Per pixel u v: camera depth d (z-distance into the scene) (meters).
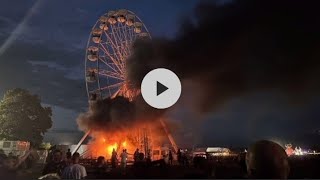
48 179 7.20
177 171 15.21
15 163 7.90
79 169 7.98
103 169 15.97
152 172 17.33
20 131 66.75
